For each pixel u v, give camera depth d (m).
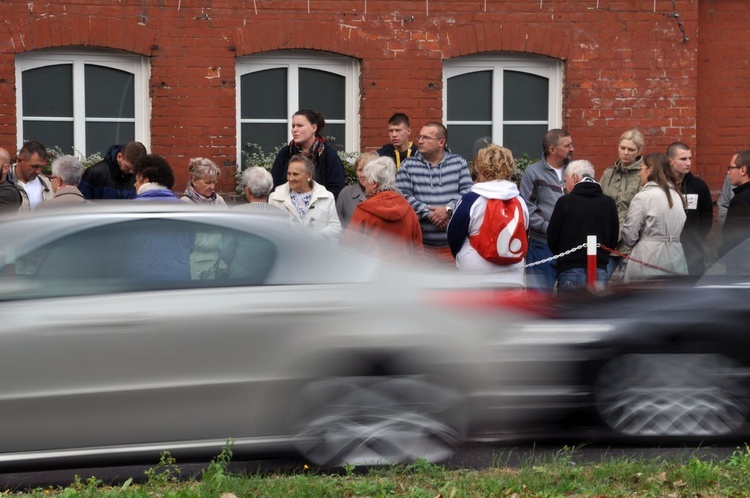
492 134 20.81
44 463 9.29
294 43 19.88
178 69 19.64
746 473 9.54
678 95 20.72
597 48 20.58
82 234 9.55
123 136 19.89
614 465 9.85
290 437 9.53
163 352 9.34
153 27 19.52
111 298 9.37
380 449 9.70
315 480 9.32
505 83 20.81
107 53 19.70
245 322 9.41
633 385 10.39
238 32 19.73
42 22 19.12
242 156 20.30
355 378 9.59
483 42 20.31
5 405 9.18
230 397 9.41
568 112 20.56
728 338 10.51
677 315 10.47
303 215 15.13
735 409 10.59
